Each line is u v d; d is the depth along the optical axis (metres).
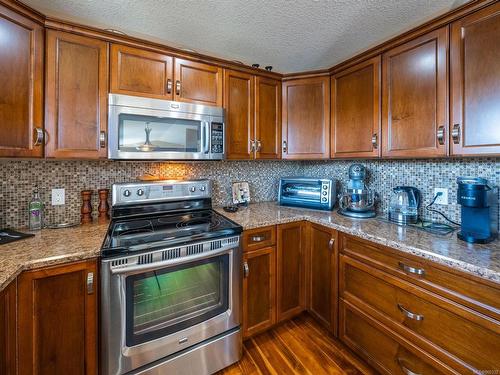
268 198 2.56
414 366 1.22
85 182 1.70
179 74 1.65
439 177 1.61
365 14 1.50
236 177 2.36
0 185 1.45
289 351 1.66
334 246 1.68
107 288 1.15
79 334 1.13
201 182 1.97
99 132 1.43
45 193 1.58
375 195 2.01
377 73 1.62
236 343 1.54
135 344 1.22
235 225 1.56
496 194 1.27
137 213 1.73
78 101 1.38
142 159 1.52
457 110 1.23
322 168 2.53
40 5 1.40
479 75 1.15
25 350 1.01
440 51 1.29
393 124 1.53
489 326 0.95
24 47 1.21
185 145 1.64
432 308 1.14
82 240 1.27
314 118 2.04
